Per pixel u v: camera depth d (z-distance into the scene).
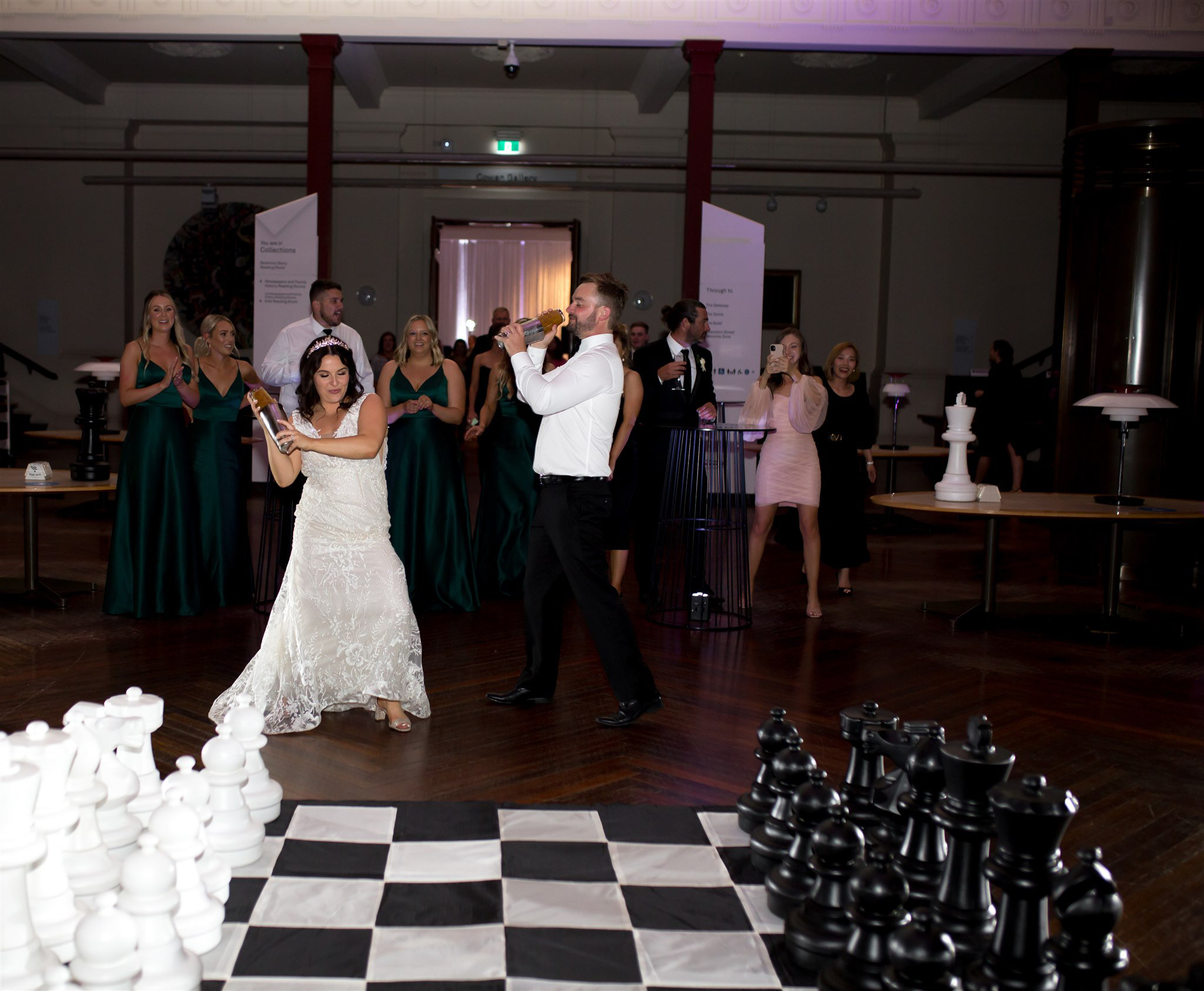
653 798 2.85
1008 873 1.62
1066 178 7.17
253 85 13.31
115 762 2.12
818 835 1.93
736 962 1.92
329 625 3.36
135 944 1.62
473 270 14.98
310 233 8.00
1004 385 9.96
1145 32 8.02
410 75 12.61
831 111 13.44
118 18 7.89
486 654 4.48
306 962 1.88
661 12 7.91
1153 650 4.97
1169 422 6.74
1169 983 1.35
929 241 13.74
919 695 4.05
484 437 5.86
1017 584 6.69
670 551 6.71
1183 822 2.81
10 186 13.77
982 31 8.01
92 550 6.93
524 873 2.28
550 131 13.44
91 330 13.94
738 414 8.08
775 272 13.94
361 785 2.89
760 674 4.29
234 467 5.25
